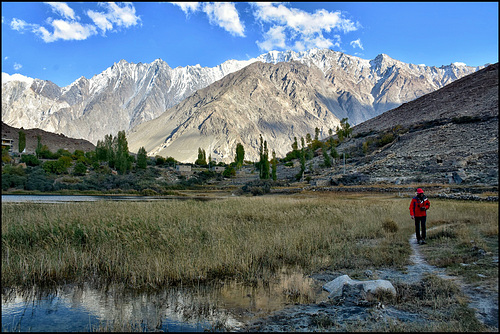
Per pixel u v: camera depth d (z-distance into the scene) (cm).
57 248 1160
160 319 659
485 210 1795
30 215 1703
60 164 8619
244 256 1031
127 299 773
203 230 1415
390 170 5828
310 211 2036
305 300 738
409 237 1337
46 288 849
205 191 7131
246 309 700
